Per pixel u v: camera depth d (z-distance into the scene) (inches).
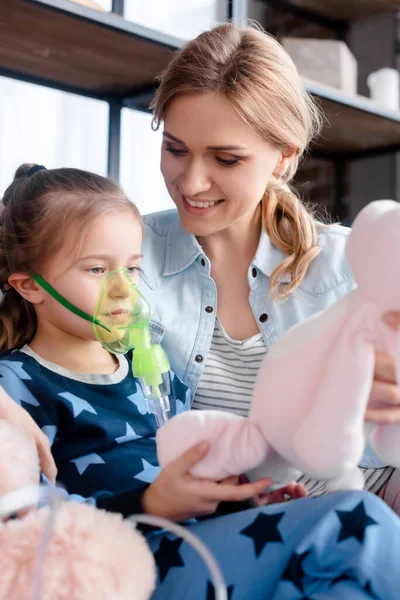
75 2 63.0
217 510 39.9
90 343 48.4
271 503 38.0
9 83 78.1
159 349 44.1
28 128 80.3
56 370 46.2
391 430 33.6
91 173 51.3
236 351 53.5
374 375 31.5
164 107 49.0
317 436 30.3
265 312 54.4
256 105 46.8
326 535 29.2
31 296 47.8
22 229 47.7
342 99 91.2
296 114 50.8
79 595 25.7
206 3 92.0
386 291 29.9
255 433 33.3
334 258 56.6
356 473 37.5
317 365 31.4
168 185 51.0
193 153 47.7
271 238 56.1
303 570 29.1
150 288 56.2
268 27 107.2
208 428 33.9
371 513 29.5
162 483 34.2
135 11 85.4
